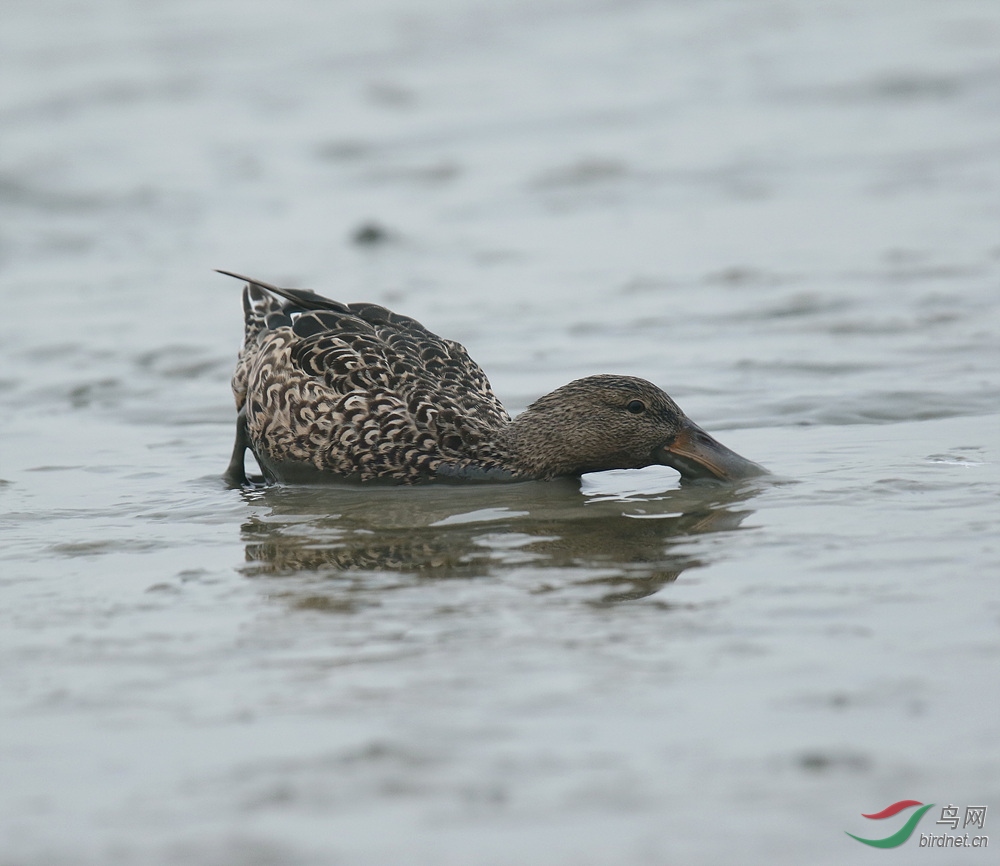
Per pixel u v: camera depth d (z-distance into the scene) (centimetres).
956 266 1845
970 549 909
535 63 3416
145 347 1672
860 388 1375
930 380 1389
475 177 2592
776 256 1978
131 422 1415
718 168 2541
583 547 976
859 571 875
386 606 850
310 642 790
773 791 606
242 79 3338
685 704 687
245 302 1373
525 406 1401
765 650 748
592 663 742
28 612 862
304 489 1216
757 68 3262
